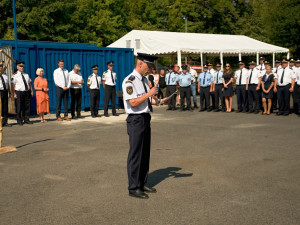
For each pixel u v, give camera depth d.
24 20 28.50
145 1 42.28
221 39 25.50
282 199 4.45
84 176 5.60
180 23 42.53
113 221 3.87
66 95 12.49
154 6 43.25
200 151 7.23
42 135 9.47
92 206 4.33
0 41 14.48
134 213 4.09
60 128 10.67
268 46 26.09
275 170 5.76
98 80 13.32
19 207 4.33
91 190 4.93
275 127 10.16
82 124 11.48
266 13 42.00
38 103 12.00
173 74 15.57
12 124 11.73
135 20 40.50
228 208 4.18
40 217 4.01
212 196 4.60
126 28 41.50
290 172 5.63
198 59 41.00
